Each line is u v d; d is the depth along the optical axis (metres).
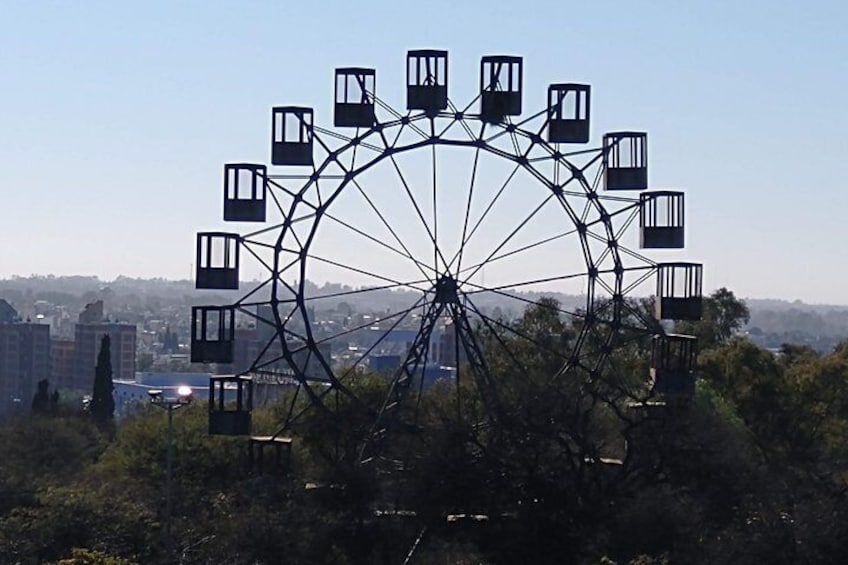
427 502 125.25
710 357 191.25
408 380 134.38
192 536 130.12
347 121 132.50
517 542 121.50
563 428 128.50
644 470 130.75
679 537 117.25
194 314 130.00
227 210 130.00
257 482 132.00
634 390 150.62
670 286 134.38
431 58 133.00
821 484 146.00
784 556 112.44
